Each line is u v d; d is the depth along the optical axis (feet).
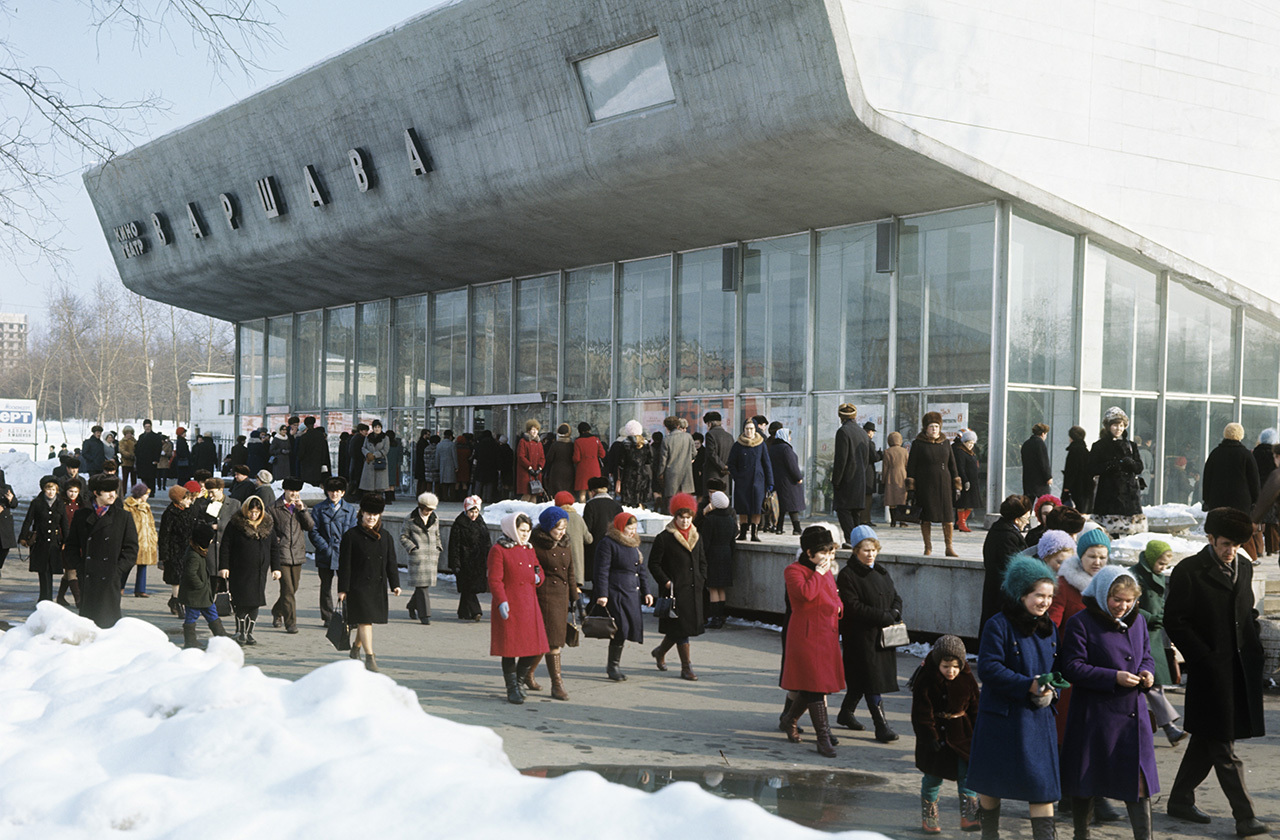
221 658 22.35
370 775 13.83
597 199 75.15
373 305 118.01
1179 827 23.02
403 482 112.68
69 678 22.84
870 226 74.08
